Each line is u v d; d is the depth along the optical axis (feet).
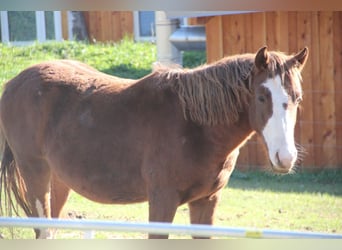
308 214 44.16
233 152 30.45
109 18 97.60
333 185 52.65
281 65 27.73
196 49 63.57
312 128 56.59
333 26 55.42
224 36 58.85
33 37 98.22
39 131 34.17
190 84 29.99
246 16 57.88
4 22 97.91
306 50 28.66
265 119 27.71
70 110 33.14
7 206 38.93
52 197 36.78
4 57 77.82
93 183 32.19
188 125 29.78
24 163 35.29
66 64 35.94
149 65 79.05
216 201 31.35
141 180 31.07
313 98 56.39
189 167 29.60
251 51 58.13
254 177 55.62
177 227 19.58
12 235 36.45
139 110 31.17
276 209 45.37
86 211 44.93
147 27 97.71
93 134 32.04
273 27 57.36
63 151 32.96
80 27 97.45
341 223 41.96
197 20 59.77
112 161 31.45
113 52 83.20
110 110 31.96
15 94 35.32
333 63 55.72
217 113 29.43
